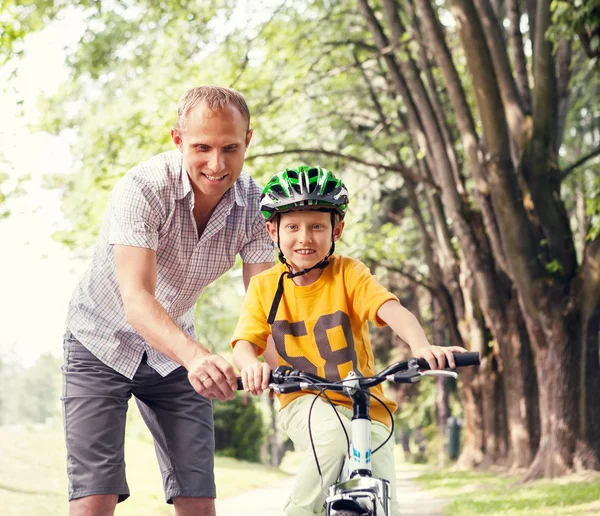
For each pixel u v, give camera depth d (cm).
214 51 1703
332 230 346
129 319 344
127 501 995
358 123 1997
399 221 2342
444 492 1314
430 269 2005
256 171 1781
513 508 912
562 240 1239
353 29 1884
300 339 349
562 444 1230
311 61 1788
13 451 1377
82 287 409
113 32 1650
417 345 308
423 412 3331
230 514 1047
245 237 405
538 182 1228
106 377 397
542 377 1264
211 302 2266
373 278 346
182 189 376
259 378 296
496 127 1205
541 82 1213
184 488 407
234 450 2850
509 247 1242
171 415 411
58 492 1056
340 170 1997
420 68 1733
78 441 390
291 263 347
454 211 1543
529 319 1262
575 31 1062
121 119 1662
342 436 322
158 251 386
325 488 325
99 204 1631
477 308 1888
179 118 362
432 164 1590
